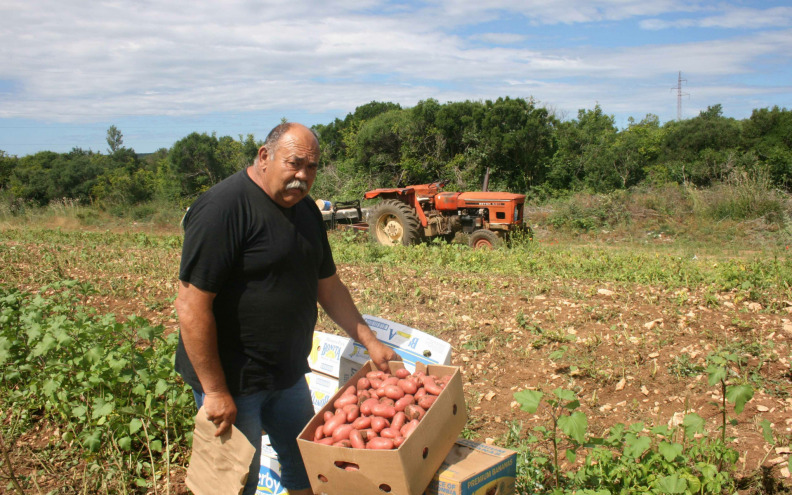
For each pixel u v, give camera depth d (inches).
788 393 177.6
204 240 95.7
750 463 139.4
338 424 101.1
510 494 111.8
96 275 380.8
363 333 122.2
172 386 149.8
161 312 289.7
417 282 332.5
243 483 100.7
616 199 754.8
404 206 522.3
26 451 157.0
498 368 209.2
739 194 691.4
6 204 1163.3
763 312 248.1
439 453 102.2
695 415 116.9
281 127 99.7
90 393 158.7
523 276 346.9
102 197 1277.1
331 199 1043.3
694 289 295.7
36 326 168.9
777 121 971.9
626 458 117.6
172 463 150.6
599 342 222.1
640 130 1277.1
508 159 1069.1
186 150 1200.2
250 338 102.7
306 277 107.3
